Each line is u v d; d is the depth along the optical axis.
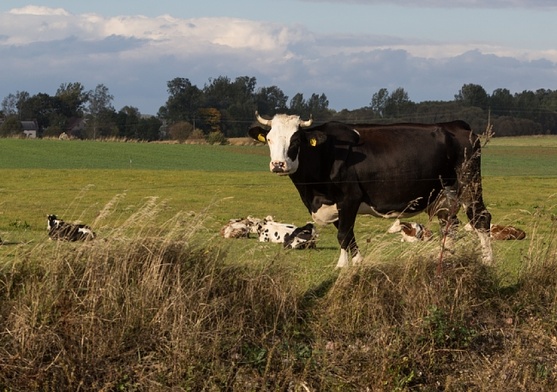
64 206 33.12
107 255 12.22
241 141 105.88
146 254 12.45
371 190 16.17
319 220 16.52
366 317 12.78
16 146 79.88
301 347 11.98
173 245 12.69
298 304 12.89
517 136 121.94
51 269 11.96
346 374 11.70
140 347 11.30
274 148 15.64
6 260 12.66
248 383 11.23
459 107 122.56
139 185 48.38
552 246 15.28
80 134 141.12
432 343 12.32
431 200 16.78
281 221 30.67
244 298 12.48
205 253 12.88
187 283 12.21
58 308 11.48
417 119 115.06
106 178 52.53
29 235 20.00
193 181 52.16
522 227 26.50
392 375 11.68
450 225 14.64
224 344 11.66
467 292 13.59
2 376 10.59
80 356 10.98
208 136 111.00
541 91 135.38
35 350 10.88
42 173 54.50
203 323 11.81
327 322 12.60
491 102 128.62
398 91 114.25
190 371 11.02
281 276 12.95
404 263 13.58
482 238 16.08
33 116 145.38
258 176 56.78
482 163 73.00
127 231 13.16
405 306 12.98
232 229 22.48
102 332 11.27
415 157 16.34
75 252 12.27
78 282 11.94
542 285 14.36
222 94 142.50
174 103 139.25
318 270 14.77
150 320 11.63
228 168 67.38
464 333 12.65
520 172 63.47
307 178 16.05
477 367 12.30
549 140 113.69
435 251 14.04
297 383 11.30
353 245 15.86
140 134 134.88
